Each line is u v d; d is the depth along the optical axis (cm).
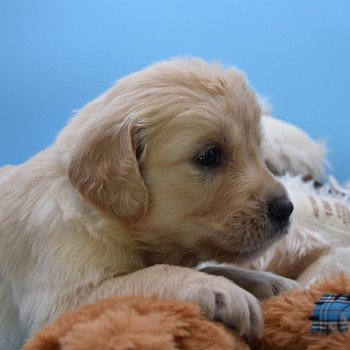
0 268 54
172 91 52
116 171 50
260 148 54
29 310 51
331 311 44
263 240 51
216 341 42
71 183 51
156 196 51
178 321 41
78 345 38
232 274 52
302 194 66
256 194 51
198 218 51
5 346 54
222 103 52
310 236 63
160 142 51
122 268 51
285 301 46
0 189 56
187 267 51
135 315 40
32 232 52
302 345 44
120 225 51
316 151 77
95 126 51
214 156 52
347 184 81
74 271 50
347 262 61
